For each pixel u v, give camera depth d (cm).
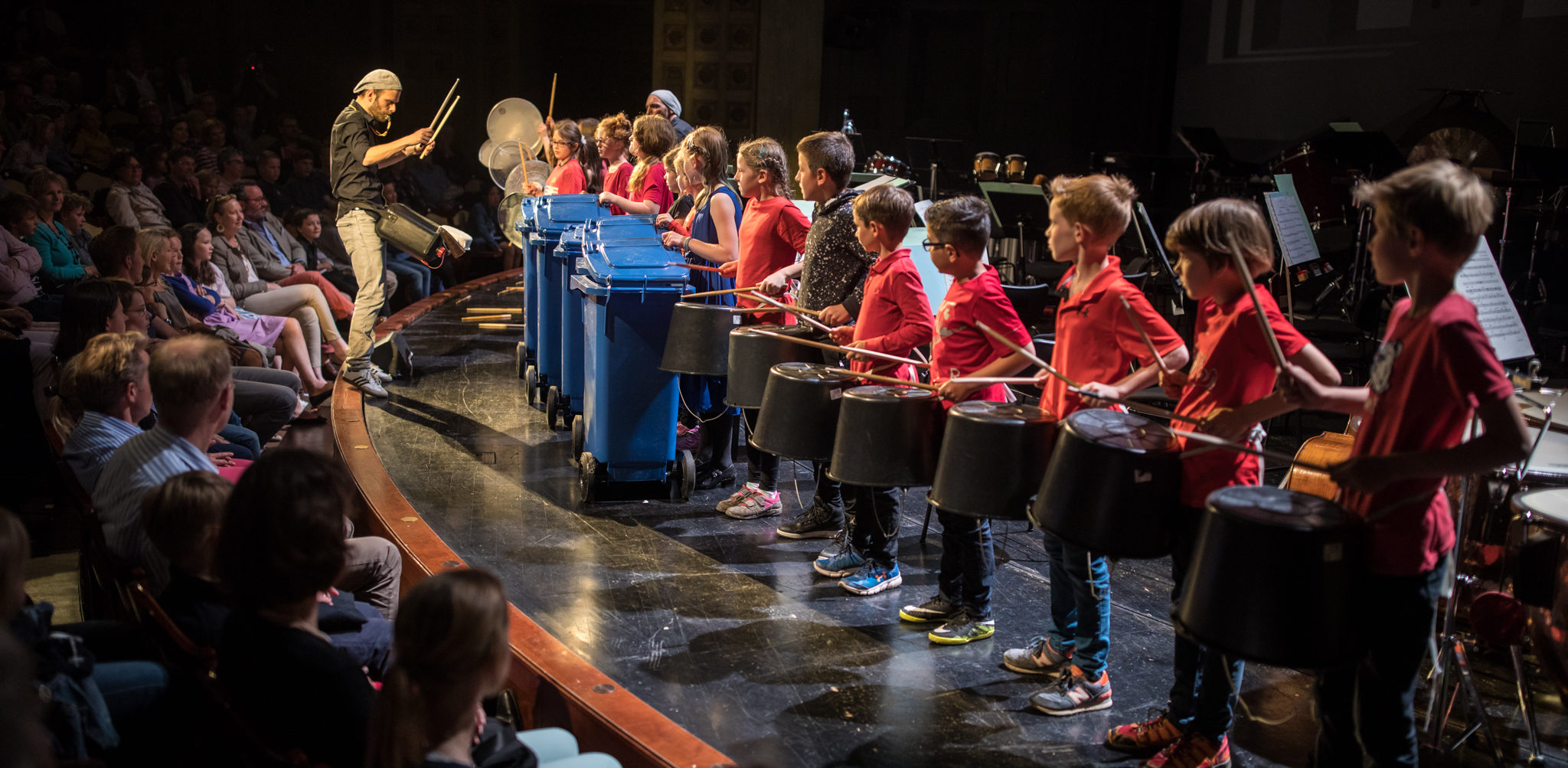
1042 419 248
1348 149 828
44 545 411
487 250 1080
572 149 664
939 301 520
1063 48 1491
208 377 257
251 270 664
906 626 311
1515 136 869
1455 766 247
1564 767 248
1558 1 863
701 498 424
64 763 156
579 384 496
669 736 237
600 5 1445
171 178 789
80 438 289
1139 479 212
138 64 1089
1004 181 1088
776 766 235
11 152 779
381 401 544
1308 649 178
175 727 212
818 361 359
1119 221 253
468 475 436
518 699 279
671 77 1184
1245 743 254
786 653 291
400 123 1345
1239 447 197
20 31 1084
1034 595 340
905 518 412
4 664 112
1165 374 238
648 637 298
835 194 365
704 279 455
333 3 1364
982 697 270
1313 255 615
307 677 182
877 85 1559
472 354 664
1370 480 174
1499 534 296
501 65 1353
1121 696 272
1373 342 616
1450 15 956
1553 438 316
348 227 545
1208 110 1291
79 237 628
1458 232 170
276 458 188
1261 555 179
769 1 1159
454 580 164
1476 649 310
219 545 186
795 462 481
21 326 483
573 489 425
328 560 186
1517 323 289
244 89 1246
